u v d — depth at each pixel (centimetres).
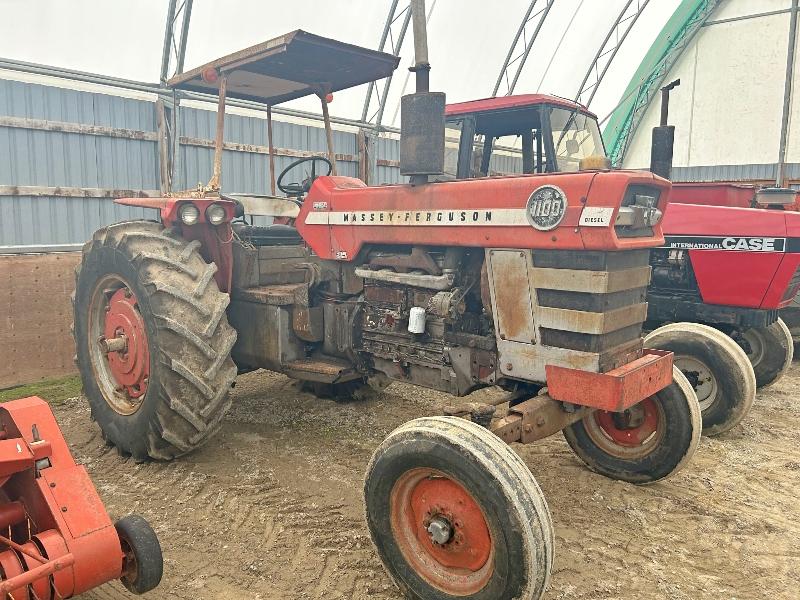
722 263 456
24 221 706
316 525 291
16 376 493
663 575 260
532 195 254
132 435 344
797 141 1612
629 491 336
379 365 334
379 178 1164
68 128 729
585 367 250
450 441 216
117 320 363
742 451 400
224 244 371
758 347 517
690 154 1781
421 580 231
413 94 278
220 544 274
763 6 1592
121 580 223
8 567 187
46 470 212
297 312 356
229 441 388
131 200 394
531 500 205
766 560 273
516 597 204
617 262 253
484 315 282
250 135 923
